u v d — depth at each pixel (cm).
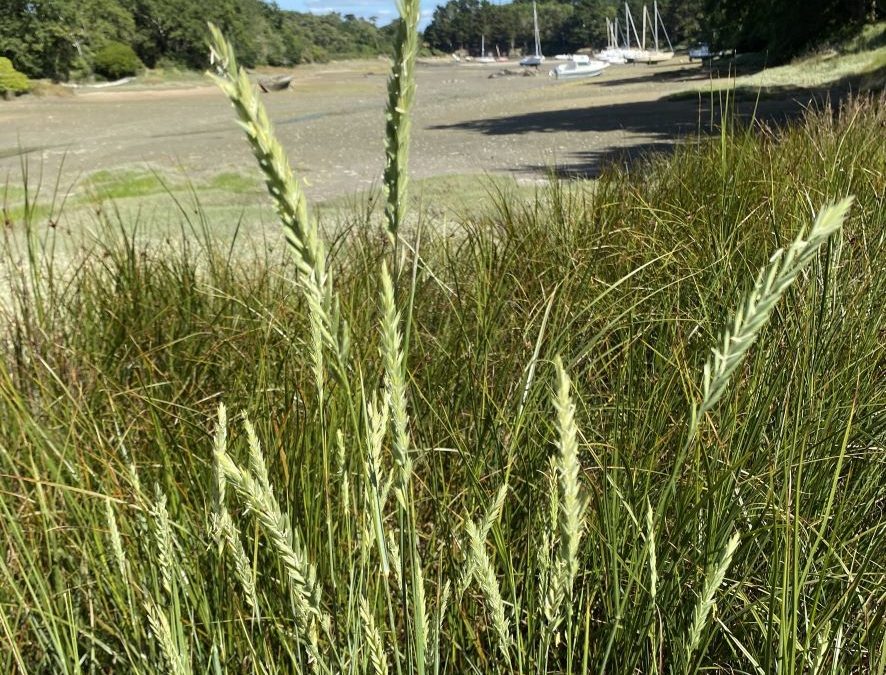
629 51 9675
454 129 2214
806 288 213
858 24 3055
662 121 1856
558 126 2022
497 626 90
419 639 85
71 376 228
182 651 106
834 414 181
